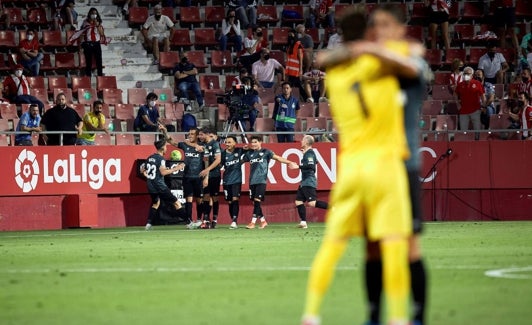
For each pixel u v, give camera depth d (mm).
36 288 35875
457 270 41125
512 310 29156
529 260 46188
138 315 28703
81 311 29656
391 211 23297
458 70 110562
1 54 115812
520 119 100062
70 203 91438
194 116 102000
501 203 96500
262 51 111625
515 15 123688
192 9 123500
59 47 118938
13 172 90500
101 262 47406
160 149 86312
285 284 36406
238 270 42094
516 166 96188
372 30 25031
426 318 27094
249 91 102750
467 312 28781
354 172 23656
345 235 23906
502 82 114812
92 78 114000
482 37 122938
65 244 62875
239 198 95375
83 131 93750
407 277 24531
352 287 35250
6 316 28797
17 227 90438
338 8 125062
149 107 99000
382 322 26531
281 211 96000
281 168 94312
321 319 27828
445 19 121688
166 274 40625
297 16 124750
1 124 100312
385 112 23781
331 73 24703
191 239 66688
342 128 24469
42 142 95562
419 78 25125
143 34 118500
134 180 92812
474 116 102000
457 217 96562
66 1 120625
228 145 85938
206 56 120188
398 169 23688
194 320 27625
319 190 95875
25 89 104625
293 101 98688
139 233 77625
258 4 127375
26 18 121688
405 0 128250
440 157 96438
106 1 122938
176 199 86938
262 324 26781
